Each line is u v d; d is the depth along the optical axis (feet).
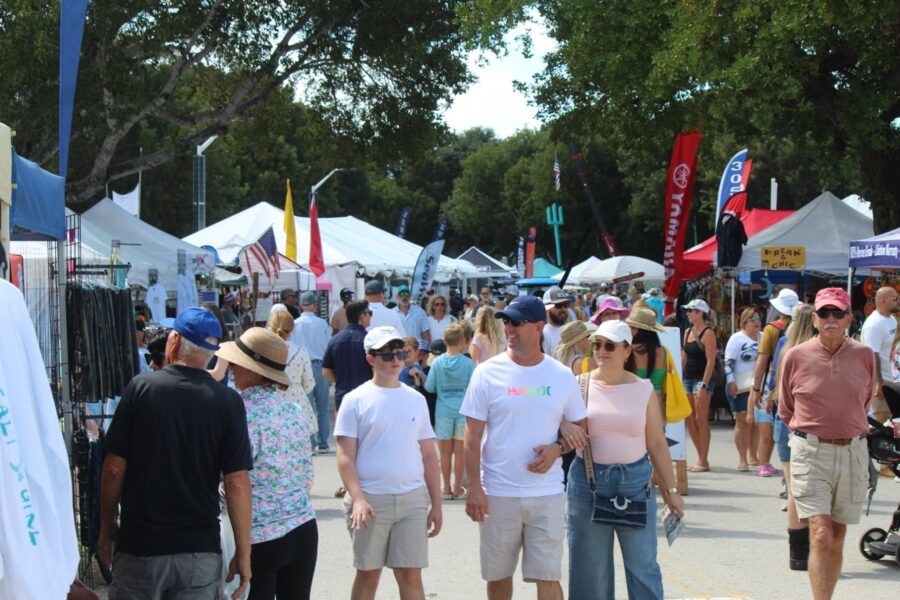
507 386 18.51
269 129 92.38
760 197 167.84
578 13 65.26
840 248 62.18
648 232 212.84
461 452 35.24
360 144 87.45
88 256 44.93
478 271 125.49
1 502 9.48
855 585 24.04
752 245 62.03
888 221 63.77
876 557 26.37
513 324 18.60
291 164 219.20
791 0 54.75
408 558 18.93
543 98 78.69
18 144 73.31
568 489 19.33
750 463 42.39
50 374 23.45
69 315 22.65
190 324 15.31
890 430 24.93
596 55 65.16
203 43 77.20
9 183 16.29
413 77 81.56
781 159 165.27
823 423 21.59
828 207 65.36
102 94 68.64
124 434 14.93
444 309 51.98
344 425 18.90
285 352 17.65
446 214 260.62
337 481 38.17
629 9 63.21
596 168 214.28
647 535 18.79
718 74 57.21
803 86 61.72
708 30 57.82
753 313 40.78
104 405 25.39
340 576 25.18
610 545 19.11
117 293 23.86
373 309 46.32
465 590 23.93
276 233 90.58
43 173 20.67
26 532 9.62
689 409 28.37
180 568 14.60
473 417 18.60
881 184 64.34
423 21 79.30
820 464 21.59
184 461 14.79
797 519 25.16
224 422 15.10
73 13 22.84
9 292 10.41
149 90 70.64
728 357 40.70
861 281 63.21
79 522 22.93
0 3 63.10
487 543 18.61
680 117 70.18
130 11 65.82
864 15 54.39
